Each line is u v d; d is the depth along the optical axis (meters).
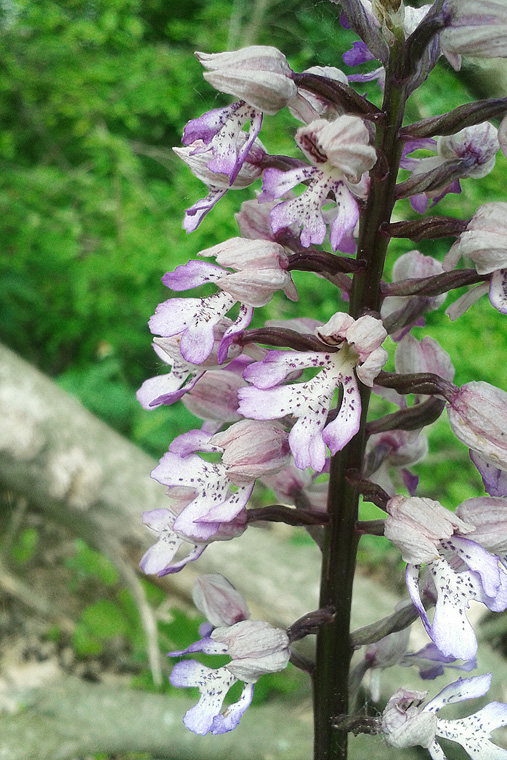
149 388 0.10
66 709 0.18
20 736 0.17
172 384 0.10
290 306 0.34
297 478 0.11
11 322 0.35
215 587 0.11
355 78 0.10
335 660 0.10
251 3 0.47
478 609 0.20
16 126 0.47
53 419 0.23
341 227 0.08
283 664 0.09
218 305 0.09
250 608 0.22
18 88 0.44
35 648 0.24
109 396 0.29
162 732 0.18
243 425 0.09
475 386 0.09
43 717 0.18
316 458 0.08
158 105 0.44
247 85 0.09
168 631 0.22
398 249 0.32
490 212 0.09
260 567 0.22
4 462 0.22
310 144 0.09
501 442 0.09
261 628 0.09
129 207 0.39
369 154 0.08
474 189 0.31
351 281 0.10
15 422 0.22
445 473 0.26
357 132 0.08
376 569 0.26
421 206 0.11
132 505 0.22
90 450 0.23
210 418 0.10
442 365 0.10
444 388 0.09
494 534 0.09
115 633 0.22
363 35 0.09
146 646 0.22
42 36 0.44
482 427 0.09
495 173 0.31
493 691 0.18
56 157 0.46
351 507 0.10
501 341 0.27
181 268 0.09
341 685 0.10
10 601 0.25
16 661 0.23
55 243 0.37
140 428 0.27
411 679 0.18
